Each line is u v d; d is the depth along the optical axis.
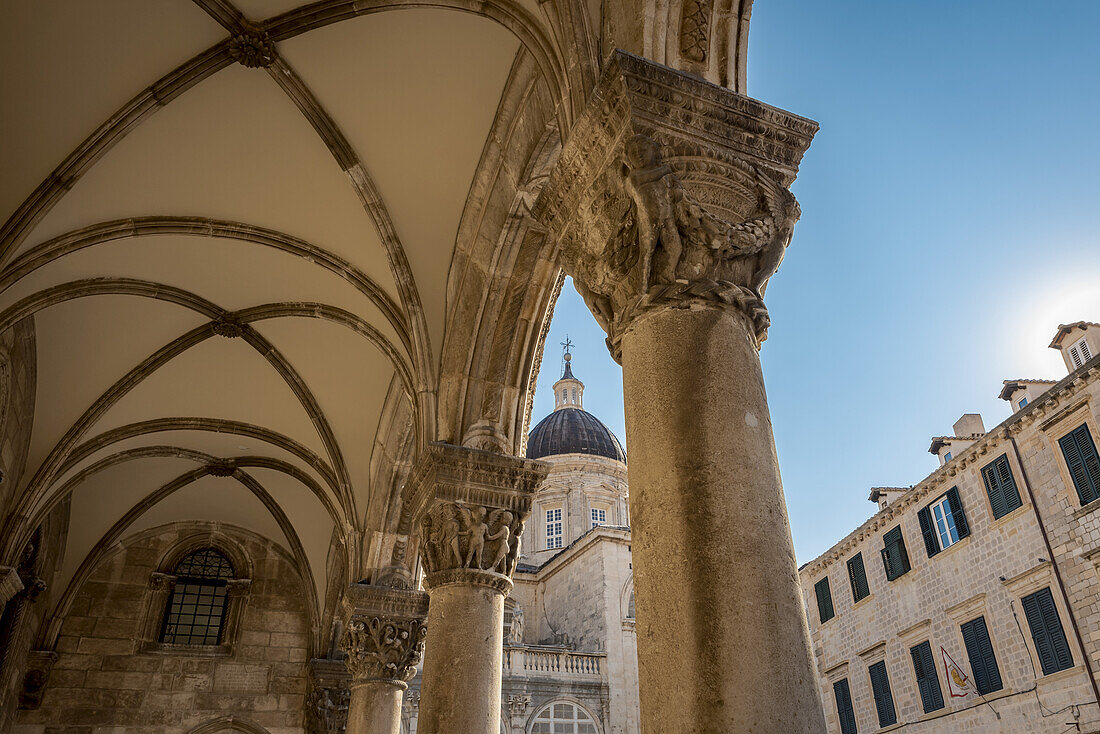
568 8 5.81
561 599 39.41
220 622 19.36
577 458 46.59
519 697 31.14
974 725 21.72
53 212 9.98
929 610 23.98
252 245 11.91
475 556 8.71
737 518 3.87
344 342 13.58
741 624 3.60
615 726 32.09
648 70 4.82
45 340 12.91
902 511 25.64
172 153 10.16
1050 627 19.80
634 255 4.71
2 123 9.08
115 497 18.22
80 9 8.34
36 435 13.96
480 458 9.12
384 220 10.42
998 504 21.86
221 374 14.91
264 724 18.09
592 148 5.04
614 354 4.86
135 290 12.39
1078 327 24.19
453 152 9.71
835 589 28.83
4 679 15.38
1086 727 18.45
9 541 13.56
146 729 17.47
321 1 8.47
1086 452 19.36
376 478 14.19
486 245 9.53
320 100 9.60
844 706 27.61
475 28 8.32
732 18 5.46
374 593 13.14
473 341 9.66
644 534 4.04
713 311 4.47
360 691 12.68
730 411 4.18
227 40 8.91
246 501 19.25
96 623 18.31
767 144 5.04
